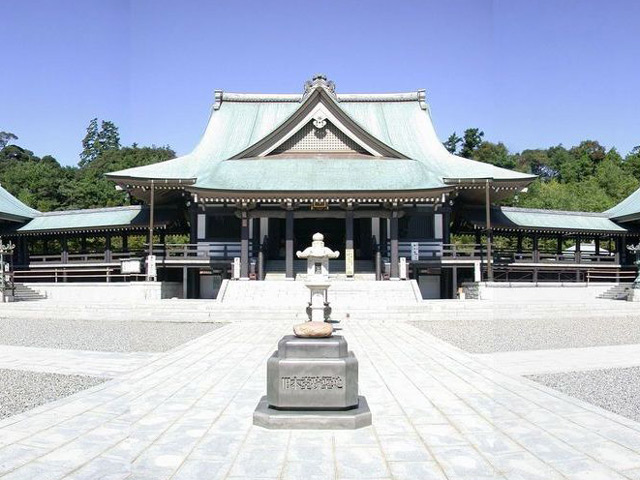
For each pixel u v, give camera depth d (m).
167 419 7.58
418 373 11.16
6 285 33.03
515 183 35.44
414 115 45.88
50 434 6.93
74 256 39.62
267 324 22.48
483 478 5.46
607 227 40.72
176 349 14.81
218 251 36.53
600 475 5.56
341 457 6.03
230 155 41.56
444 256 36.94
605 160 94.62
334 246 41.47
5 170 83.62
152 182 34.72
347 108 46.41
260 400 8.04
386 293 29.95
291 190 33.22
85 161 103.50
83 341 17.17
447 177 36.59
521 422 7.48
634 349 15.38
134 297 34.12
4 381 10.88
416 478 5.45
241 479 5.42
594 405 8.71
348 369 7.28
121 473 5.60
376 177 35.75
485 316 25.02
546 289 36.94
